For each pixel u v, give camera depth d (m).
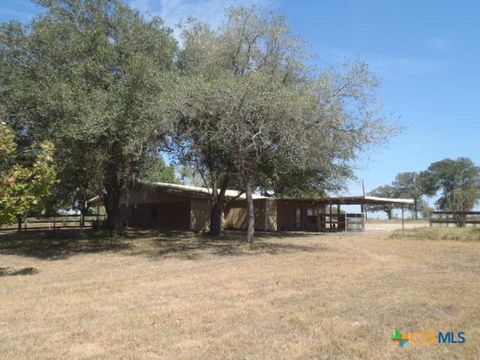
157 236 24.09
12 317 6.92
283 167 19.23
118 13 18.06
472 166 86.50
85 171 17.92
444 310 6.99
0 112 15.80
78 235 24.86
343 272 10.84
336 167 19.50
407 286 8.91
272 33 18.44
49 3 18.17
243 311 7.04
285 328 6.12
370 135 15.80
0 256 15.95
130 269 12.09
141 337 5.80
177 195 30.28
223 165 19.61
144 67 15.88
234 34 18.66
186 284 9.48
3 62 16.73
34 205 11.54
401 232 22.30
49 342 5.68
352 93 15.70
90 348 5.43
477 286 8.83
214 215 24.67
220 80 15.04
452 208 28.84
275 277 10.21
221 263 12.98
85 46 16.94
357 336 5.72
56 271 12.05
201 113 15.24
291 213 32.81
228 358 5.03
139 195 34.38
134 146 15.80
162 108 14.78
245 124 15.14
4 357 5.15
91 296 8.40
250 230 17.75
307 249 16.67
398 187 89.44
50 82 16.17
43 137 15.91
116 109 15.23
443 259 13.32
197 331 6.04
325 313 6.84
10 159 14.52
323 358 5.00
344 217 30.17
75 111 14.96
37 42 16.98
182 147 17.97
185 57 19.45
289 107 14.62
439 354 5.04
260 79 14.71
